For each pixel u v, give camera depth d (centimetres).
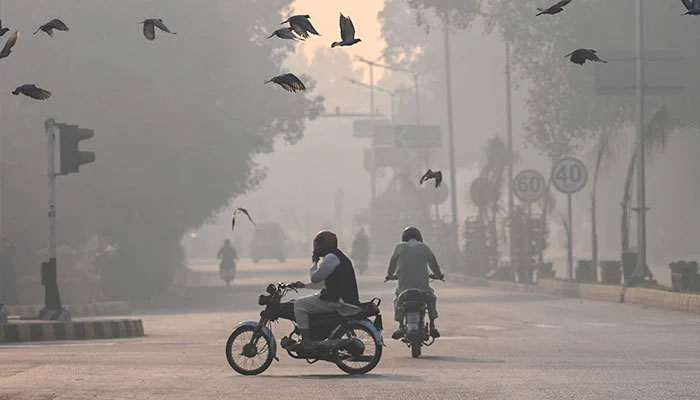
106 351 3709
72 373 2797
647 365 2994
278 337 4462
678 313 5612
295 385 2477
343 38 1842
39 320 4847
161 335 4894
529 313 5838
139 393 2328
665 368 2886
